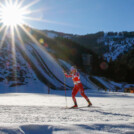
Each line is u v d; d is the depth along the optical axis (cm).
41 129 200
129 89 4088
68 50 10475
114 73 10088
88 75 8012
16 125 205
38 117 394
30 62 6412
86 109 606
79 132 189
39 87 5006
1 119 361
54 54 8694
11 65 5709
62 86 5603
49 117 396
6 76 5109
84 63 9800
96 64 10219
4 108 596
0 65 5472
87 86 6394
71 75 783
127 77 9944
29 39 9488
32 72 5838
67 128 203
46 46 9800
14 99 1298
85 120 358
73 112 510
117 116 425
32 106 676
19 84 4944
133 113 489
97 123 227
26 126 204
